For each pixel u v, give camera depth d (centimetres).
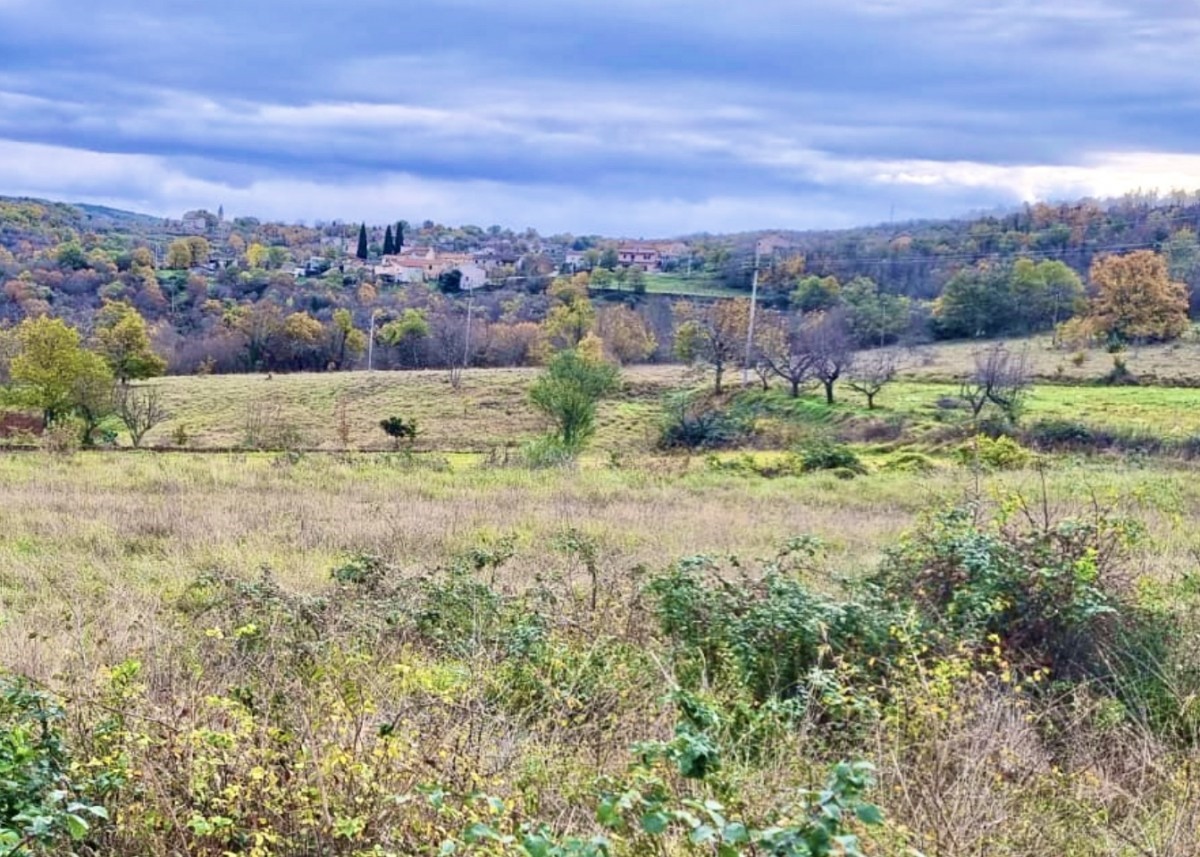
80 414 3400
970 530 605
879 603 555
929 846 293
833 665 490
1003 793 336
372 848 281
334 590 700
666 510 1489
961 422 3378
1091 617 521
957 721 376
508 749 361
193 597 738
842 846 182
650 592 583
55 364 3309
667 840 255
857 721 423
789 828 195
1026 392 4000
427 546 1060
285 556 974
